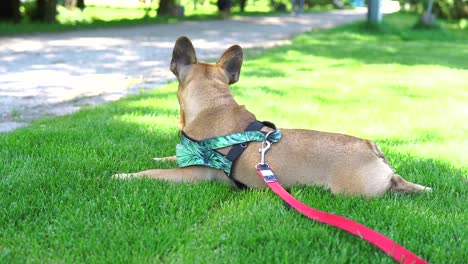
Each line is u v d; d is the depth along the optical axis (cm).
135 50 512
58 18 808
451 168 173
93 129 201
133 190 141
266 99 270
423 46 661
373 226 129
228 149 146
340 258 113
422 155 187
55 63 409
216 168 148
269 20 1086
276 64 433
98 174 156
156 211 132
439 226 129
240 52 161
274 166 144
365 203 138
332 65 440
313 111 249
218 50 535
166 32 721
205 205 135
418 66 454
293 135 148
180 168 152
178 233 121
